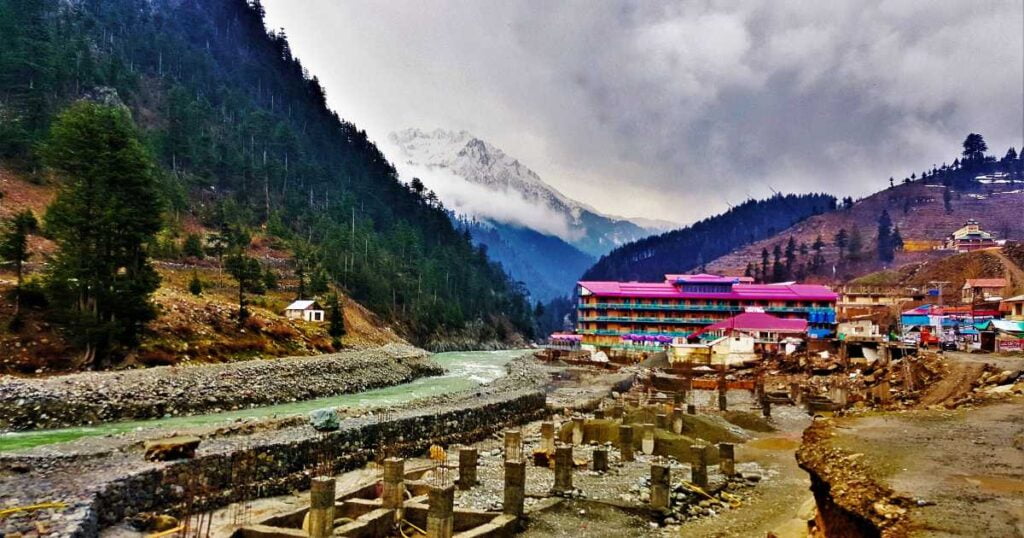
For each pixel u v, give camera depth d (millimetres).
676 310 123688
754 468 36344
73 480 21828
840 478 17516
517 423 51562
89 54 159250
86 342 54812
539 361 116375
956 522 13367
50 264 58531
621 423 44188
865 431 23234
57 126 62844
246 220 152625
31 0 142000
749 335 94938
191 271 105812
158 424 42062
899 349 70938
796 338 93625
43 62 129625
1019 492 15391
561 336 141625
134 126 145000
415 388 73812
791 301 118875
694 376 83812
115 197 59688
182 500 23797
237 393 52781
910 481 16359
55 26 165125
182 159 163250
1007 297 105000
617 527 24766
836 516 16766
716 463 37531
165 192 128625
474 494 27797
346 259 159875
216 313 75750
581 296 133000
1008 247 153000
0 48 125625
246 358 69000
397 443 36906
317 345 85438
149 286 60281
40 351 53375
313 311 102375
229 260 109750
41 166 106562
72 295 56469
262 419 39594
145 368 54812
